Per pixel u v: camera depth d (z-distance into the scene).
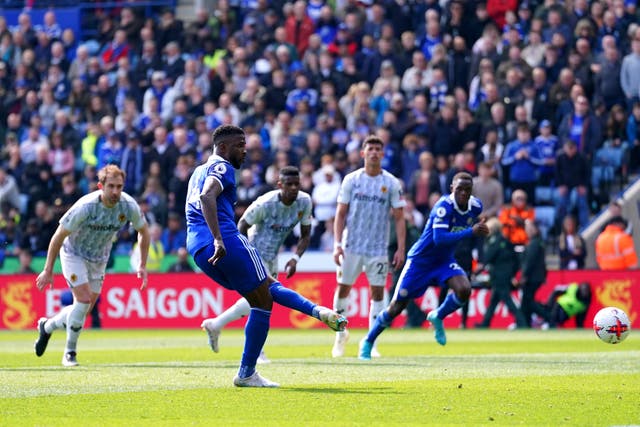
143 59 77.25
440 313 33.78
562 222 60.75
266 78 72.38
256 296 22.91
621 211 59.84
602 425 17.38
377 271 36.38
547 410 19.31
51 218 68.50
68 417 18.34
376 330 33.62
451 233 31.95
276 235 34.19
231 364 31.36
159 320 64.50
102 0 85.56
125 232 67.06
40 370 28.80
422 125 64.25
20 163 73.88
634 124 62.72
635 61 63.66
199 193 23.22
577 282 58.78
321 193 63.28
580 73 64.38
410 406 19.83
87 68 79.50
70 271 31.16
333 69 70.62
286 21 74.69
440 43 69.69
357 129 66.25
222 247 22.11
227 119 70.06
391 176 36.47
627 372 27.52
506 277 57.59
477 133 63.75
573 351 37.81
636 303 57.88
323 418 18.22
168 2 84.25
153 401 20.64
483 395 21.62
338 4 78.69
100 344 45.00
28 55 80.44
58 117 73.69
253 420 18.00
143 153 70.06
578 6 67.69
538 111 63.81
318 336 52.41
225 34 77.88
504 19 69.94
